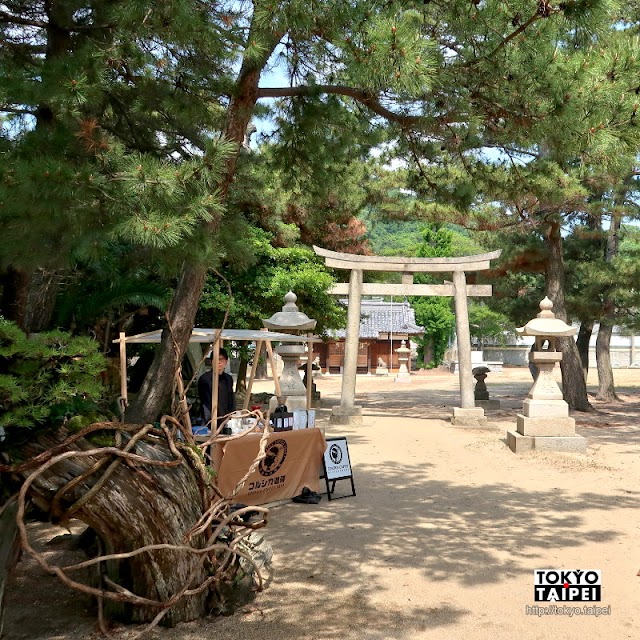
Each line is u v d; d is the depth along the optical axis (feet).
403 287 59.21
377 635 14.33
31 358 12.62
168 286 40.65
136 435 13.74
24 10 19.86
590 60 16.10
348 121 23.29
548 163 22.91
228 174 18.17
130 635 14.03
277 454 24.91
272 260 58.95
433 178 26.30
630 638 14.39
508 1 16.02
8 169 12.71
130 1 15.42
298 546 20.80
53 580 17.37
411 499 27.76
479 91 18.65
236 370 114.83
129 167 12.91
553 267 68.33
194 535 14.52
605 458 39.11
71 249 15.49
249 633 14.34
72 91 14.51
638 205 61.62
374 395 94.27
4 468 12.20
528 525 23.62
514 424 57.72
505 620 15.25
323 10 15.44
